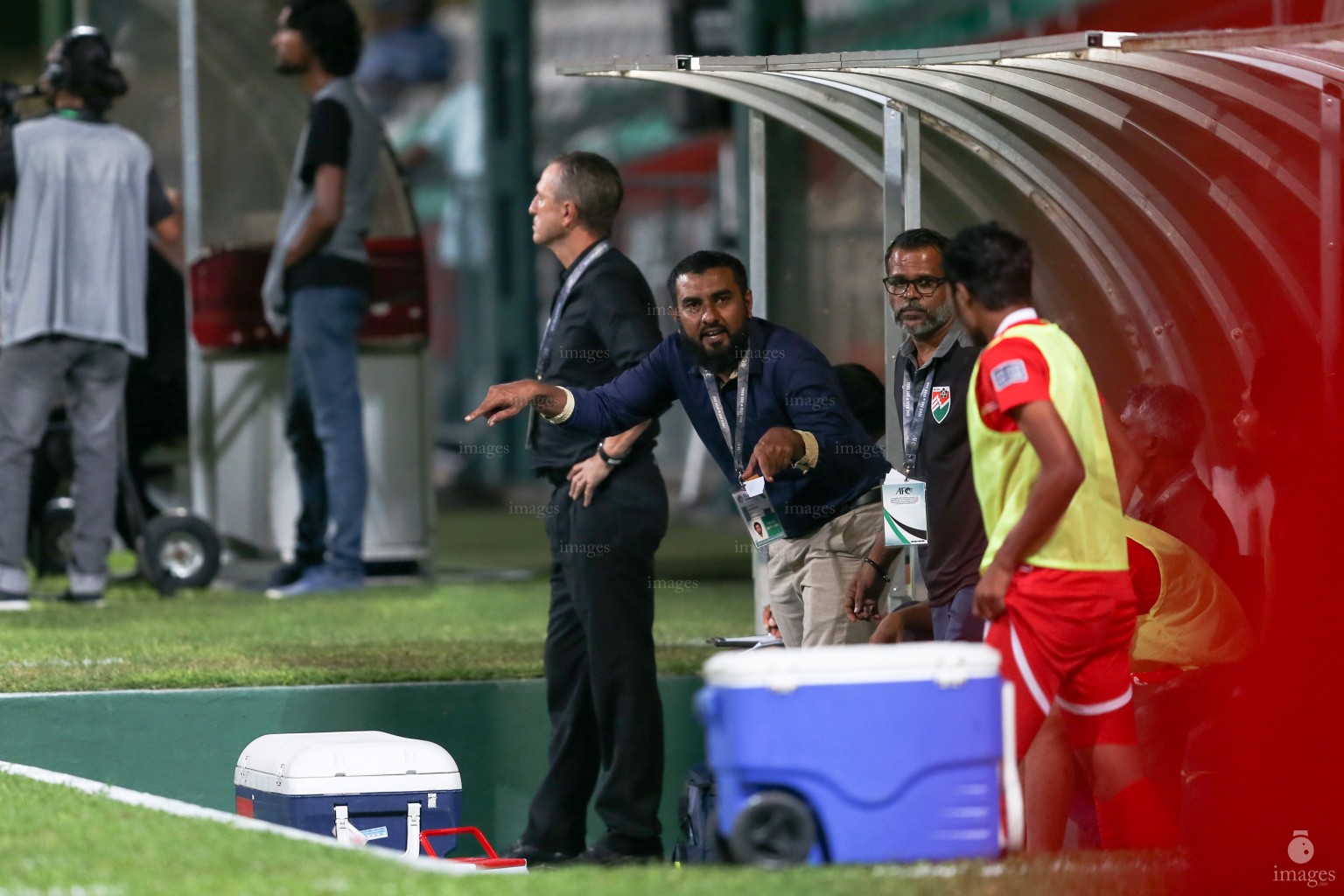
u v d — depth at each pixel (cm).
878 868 1395
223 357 3675
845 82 2302
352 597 3372
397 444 3738
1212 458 2356
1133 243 2383
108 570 3750
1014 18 7281
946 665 1434
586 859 2086
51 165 3048
